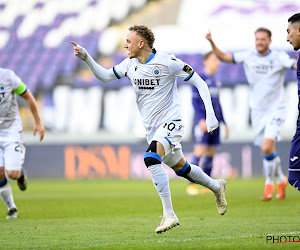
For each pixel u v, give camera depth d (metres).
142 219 24.02
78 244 16.75
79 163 66.06
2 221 24.12
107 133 68.94
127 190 46.12
